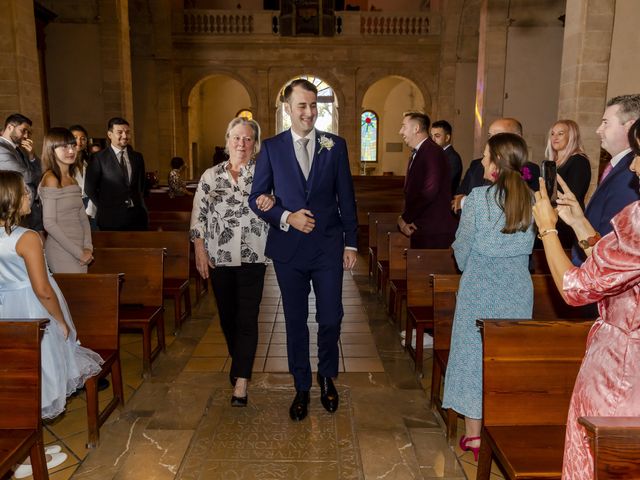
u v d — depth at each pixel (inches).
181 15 732.0
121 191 205.0
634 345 61.1
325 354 131.3
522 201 101.0
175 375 158.7
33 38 294.7
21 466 109.0
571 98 279.1
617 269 58.0
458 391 109.7
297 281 127.0
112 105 502.3
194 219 135.8
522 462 81.4
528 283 107.7
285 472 108.8
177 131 746.2
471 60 696.4
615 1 267.3
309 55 738.2
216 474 108.0
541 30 466.3
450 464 112.7
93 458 114.3
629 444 53.0
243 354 135.9
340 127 749.9
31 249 103.8
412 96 954.1
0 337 91.0
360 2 890.7
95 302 131.5
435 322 134.3
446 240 172.7
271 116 749.3
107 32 493.7
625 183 95.3
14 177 102.7
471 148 709.3
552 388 93.0
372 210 380.5
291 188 124.0
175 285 197.0
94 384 117.5
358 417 132.6
